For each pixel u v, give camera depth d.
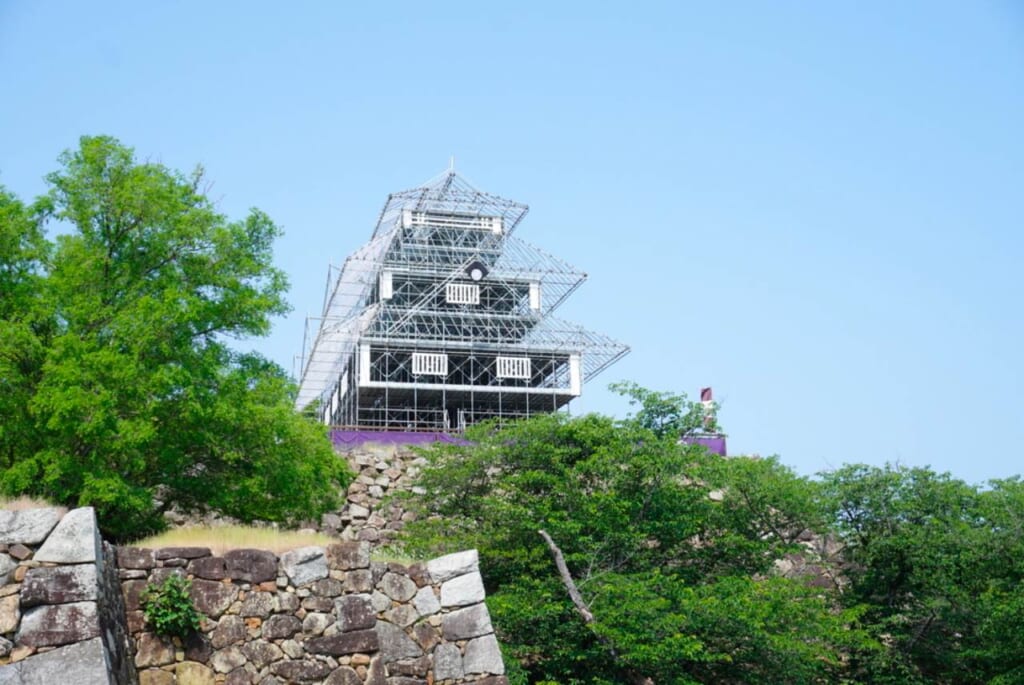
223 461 23.16
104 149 23.25
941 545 28.91
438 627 15.25
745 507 30.83
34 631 11.58
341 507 30.42
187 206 23.61
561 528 24.89
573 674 23.72
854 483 30.81
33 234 22.73
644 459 26.59
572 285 60.53
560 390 59.22
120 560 13.16
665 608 24.11
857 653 28.58
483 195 60.00
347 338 57.81
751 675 25.00
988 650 27.64
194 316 21.98
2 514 12.02
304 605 13.92
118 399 20.81
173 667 12.91
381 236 58.88
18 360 21.39
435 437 40.19
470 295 57.84
